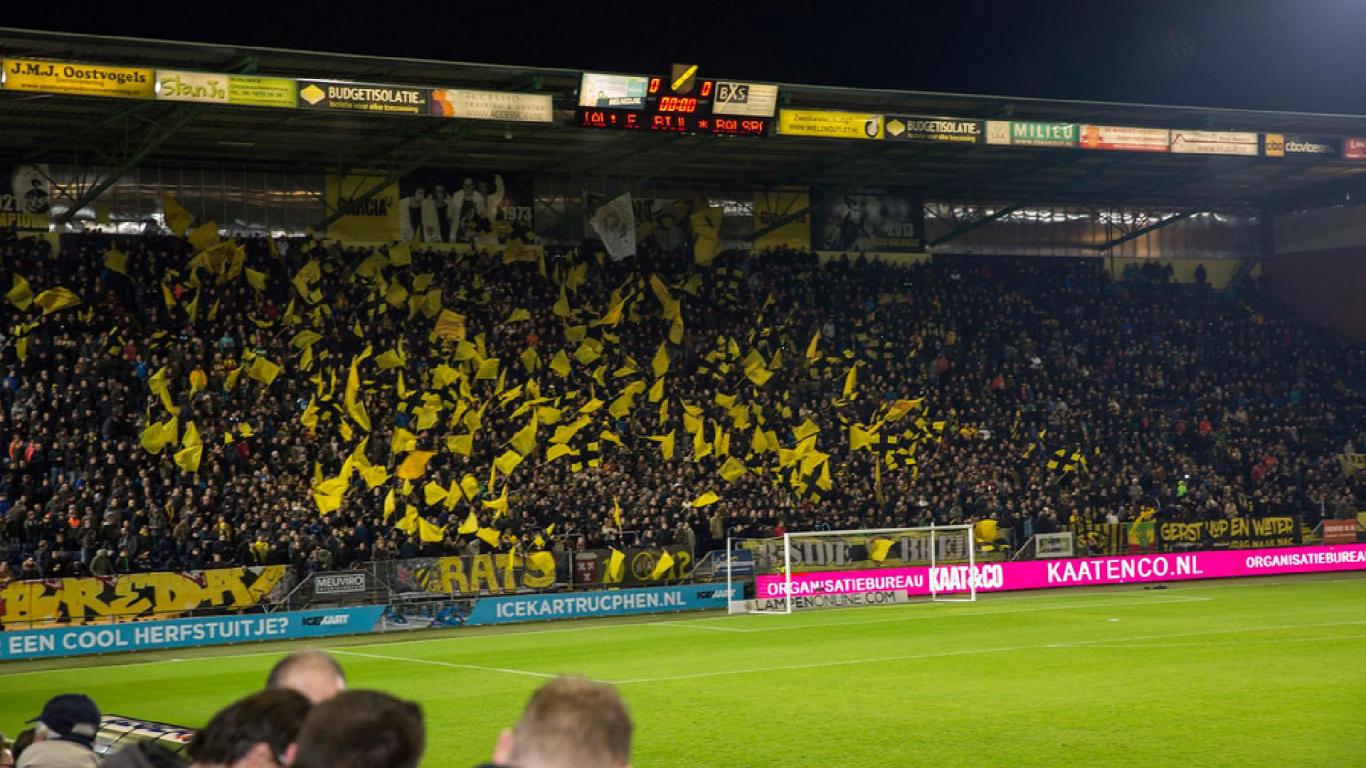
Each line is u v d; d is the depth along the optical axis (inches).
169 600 1317.7
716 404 1831.9
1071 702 790.5
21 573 1304.1
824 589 1595.7
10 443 1428.4
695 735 724.0
